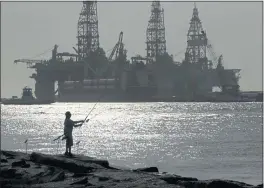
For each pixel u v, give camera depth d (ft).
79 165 284.20
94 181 241.14
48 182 247.29
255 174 486.38
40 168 287.48
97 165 293.43
